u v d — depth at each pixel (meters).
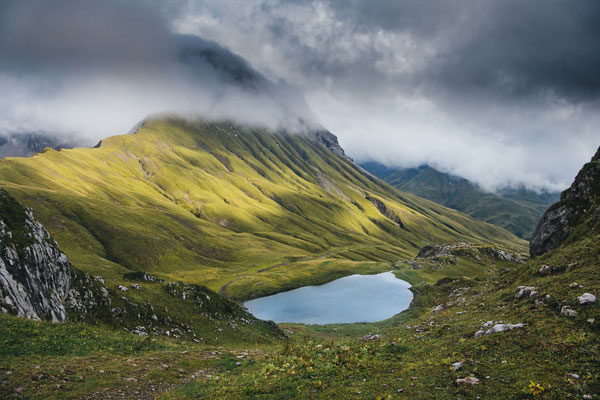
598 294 20.84
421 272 159.62
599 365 14.38
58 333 27.62
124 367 24.03
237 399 17.64
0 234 34.78
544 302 23.78
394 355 22.77
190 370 26.62
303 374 20.19
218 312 63.38
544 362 15.81
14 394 17.11
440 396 14.98
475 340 20.67
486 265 166.50
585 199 54.91
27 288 34.12
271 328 69.88
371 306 124.81
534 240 66.06
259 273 190.75
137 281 61.06
